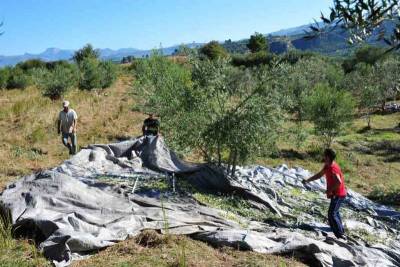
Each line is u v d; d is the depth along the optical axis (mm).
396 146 20594
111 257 6246
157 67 19562
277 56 11039
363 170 16391
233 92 11094
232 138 10578
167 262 6141
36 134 15969
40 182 8172
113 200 8281
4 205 7457
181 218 7883
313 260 6816
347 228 9250
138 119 22000
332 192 8336
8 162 12648
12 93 32000
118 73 46219
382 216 10789
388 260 7613
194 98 10781
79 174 10438
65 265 5918
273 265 6355
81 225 6902
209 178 10391
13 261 5910
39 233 6879
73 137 13875
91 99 27594
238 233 7234
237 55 56719
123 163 11469
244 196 10023
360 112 31609
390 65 29453
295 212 10016
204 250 6773
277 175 12836
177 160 11695
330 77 32500
